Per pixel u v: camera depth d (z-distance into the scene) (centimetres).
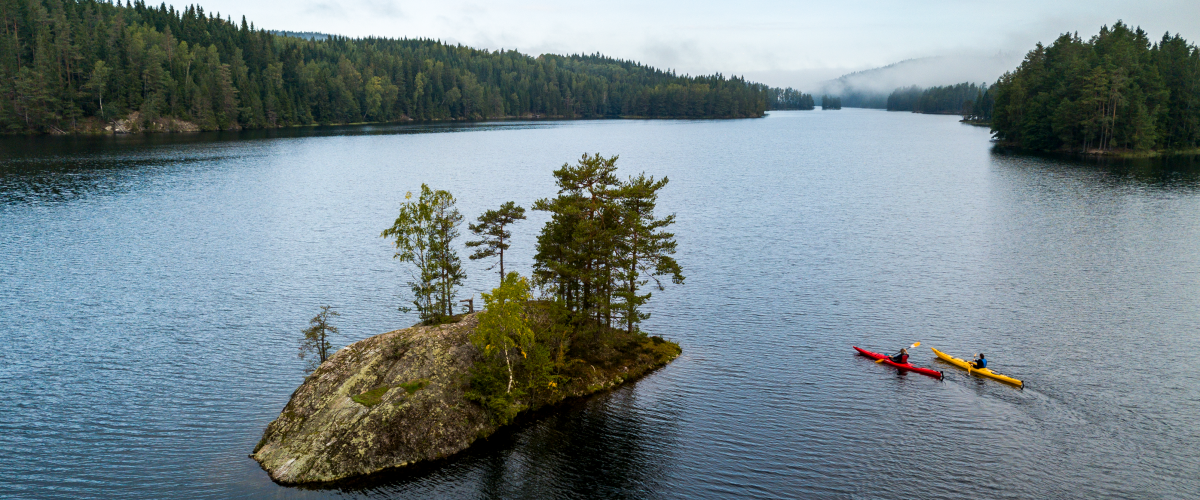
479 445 4456
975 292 7875
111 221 11556
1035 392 5272
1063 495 3919
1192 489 3959
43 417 4922
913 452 4403
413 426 4281
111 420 4881
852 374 5666
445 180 16775
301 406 4547
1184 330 6562
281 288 8081
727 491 3997
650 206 5838
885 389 5366
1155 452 4372
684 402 5150
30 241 10088
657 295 7831
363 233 11019
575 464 4278
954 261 9256
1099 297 7625
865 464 4269
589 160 5578
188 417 4931
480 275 8681
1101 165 18362
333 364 4766
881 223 11894
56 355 6056
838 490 3991
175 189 14812
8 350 6150
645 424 4800
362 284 8262
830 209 13288
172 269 8819
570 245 5550
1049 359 5928
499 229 5888
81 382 5522
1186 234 10550
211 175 16962
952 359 5866
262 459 4259
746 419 4875
